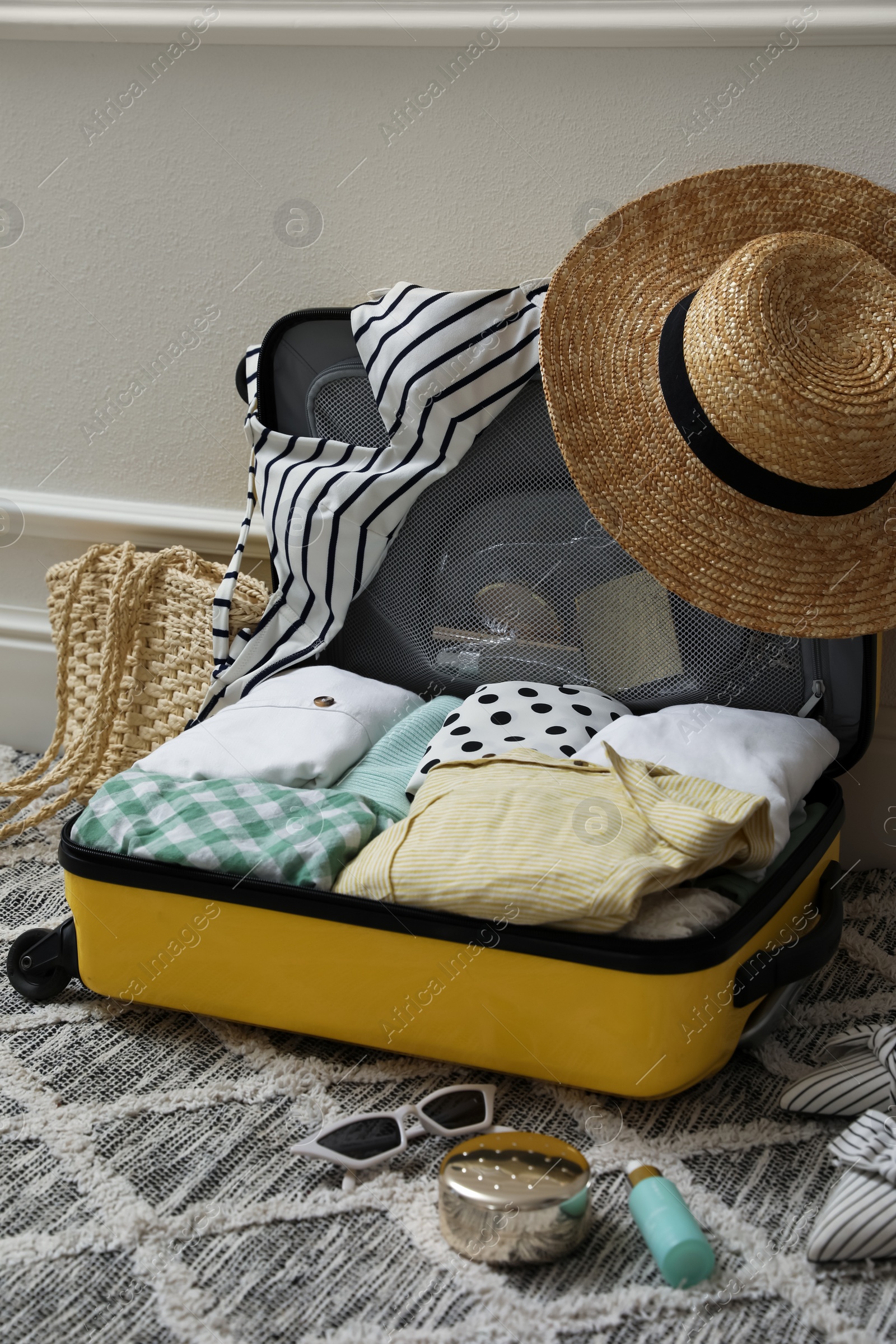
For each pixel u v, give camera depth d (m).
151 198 1.43
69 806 1.45
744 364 0.92
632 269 1.05
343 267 1.39
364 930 0.87
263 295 1.43
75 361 1.53
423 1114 0.86
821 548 1.01
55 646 1.48
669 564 1.03
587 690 1.17
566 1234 0.73
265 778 1.05
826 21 1.12
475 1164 0.75
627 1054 0.83
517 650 1.23
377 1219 0.78
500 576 1.21
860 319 0.94
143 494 1.57
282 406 1.29
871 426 0.91
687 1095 0.91
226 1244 0.76
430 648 1.27
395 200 1.34
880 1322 0.70
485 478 1.20
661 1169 0.82
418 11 1.24
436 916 0.84
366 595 1.28
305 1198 0.80
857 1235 0.73
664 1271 0.71
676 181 1.04
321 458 1.25
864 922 1.21
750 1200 0.80
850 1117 0.88
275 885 0.88
